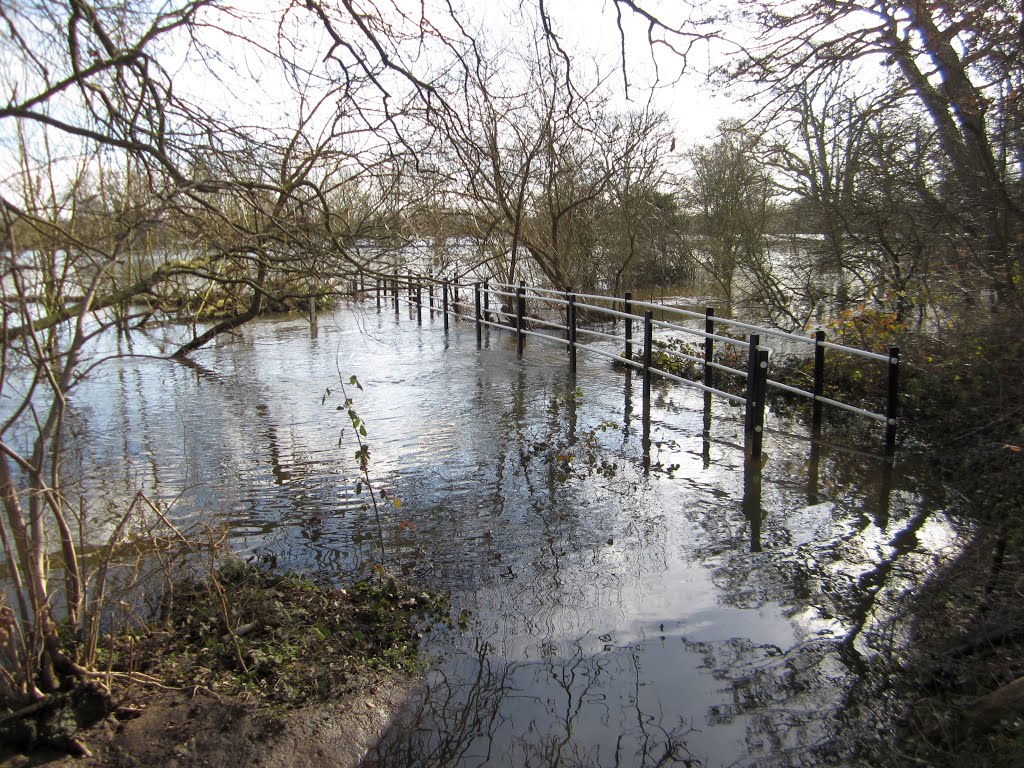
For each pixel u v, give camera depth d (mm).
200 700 3463
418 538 5359
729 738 3355
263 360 12359
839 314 10453
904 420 7730
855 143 11008
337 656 3908
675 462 6941
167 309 5758
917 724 3389
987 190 8703
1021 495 5336
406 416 8633
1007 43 8000
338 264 5324
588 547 5191
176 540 4285
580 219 18188
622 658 3941
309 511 5848
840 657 3908
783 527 5480
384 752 3299
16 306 3273
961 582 4387
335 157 5480
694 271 21562
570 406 9055
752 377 6965
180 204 4828
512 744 3334
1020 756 2840
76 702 3283
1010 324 7020
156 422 8438
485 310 15367
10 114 3750
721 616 4312
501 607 4438
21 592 3266
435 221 7500
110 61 3898
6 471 3154
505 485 6379
